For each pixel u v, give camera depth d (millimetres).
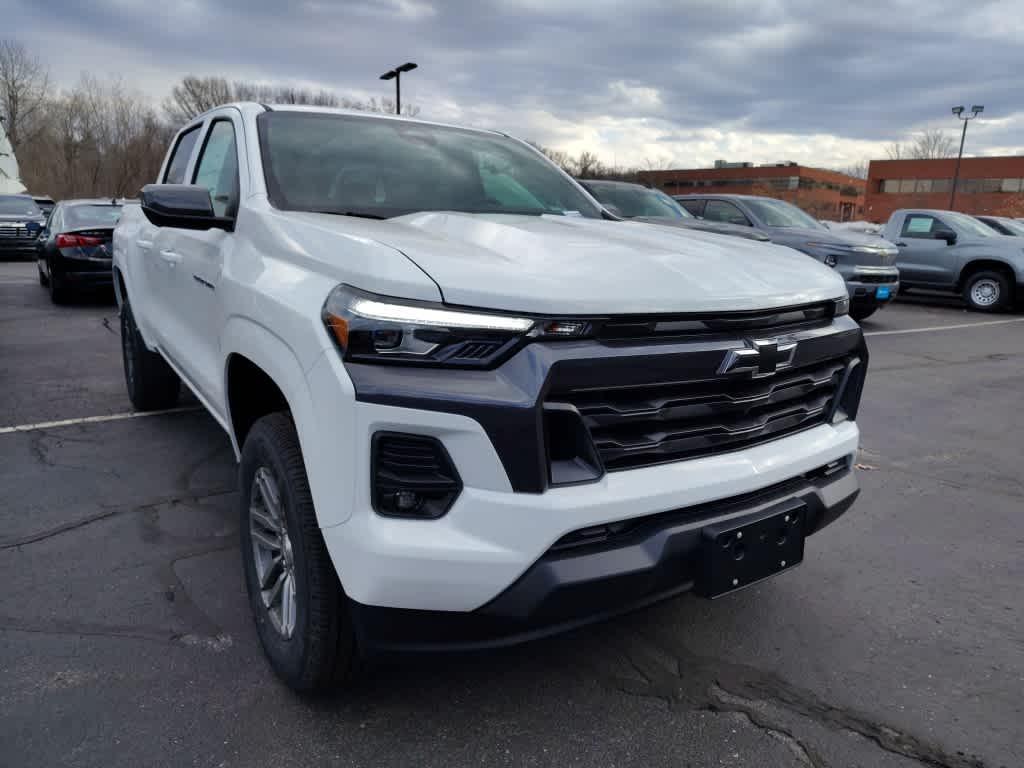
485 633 1897
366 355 1843
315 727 2189
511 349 1847
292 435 2219
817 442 2434
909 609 2998
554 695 2367
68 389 5992
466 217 2670
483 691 2373
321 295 1987
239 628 2678
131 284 4594
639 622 2816
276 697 2312
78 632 2629
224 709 2254
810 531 2402
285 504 2148
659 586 2025
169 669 2434
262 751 2096
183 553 3232
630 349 1938
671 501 2004
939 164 65188
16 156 61312
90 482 3998
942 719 2336
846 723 2301
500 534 1827
